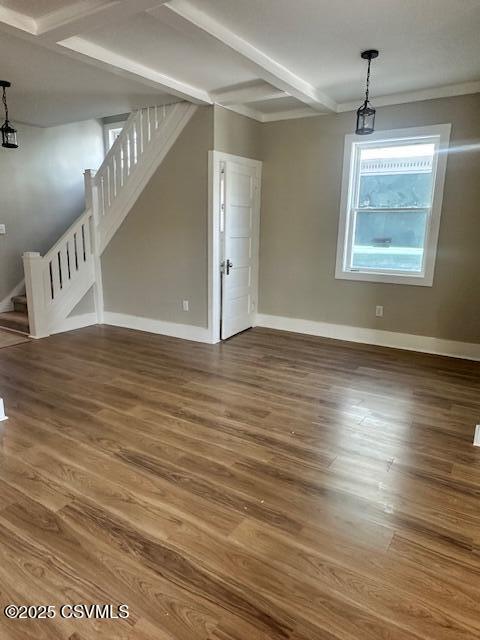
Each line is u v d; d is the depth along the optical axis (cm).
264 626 146
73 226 518
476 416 304
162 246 493
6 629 144
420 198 439
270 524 194
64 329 522
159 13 246
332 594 158
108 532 188
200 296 476
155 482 223
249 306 536
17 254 585
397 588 161
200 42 303
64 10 254
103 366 397
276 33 286
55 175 614
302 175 489
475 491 220
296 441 267
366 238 473
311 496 214
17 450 252
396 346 466
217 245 458
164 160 471
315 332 514
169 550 178
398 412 309
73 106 470
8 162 560
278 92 389
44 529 189
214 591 159
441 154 411
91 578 164
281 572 168
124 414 300
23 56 331
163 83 370
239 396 333
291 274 518
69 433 272
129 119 490
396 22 270
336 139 462
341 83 387
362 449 259
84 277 538
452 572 169
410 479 229
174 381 362
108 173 520
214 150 433
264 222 524
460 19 265
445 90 400
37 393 334
